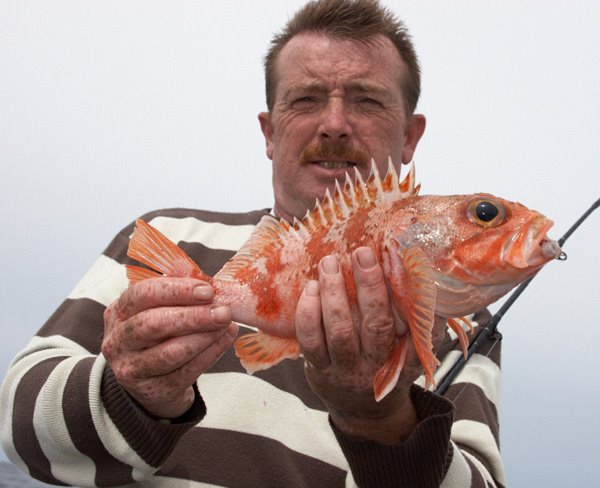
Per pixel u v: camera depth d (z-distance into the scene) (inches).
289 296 28.3
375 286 26.7
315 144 38.9
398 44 40.6
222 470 33.3
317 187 38.9
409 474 29.5
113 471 31.3
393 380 26.7
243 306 28.7
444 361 37.7
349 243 27.9
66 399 31.0
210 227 39.8
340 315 26.9
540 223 27.1
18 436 32.3
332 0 39.8
